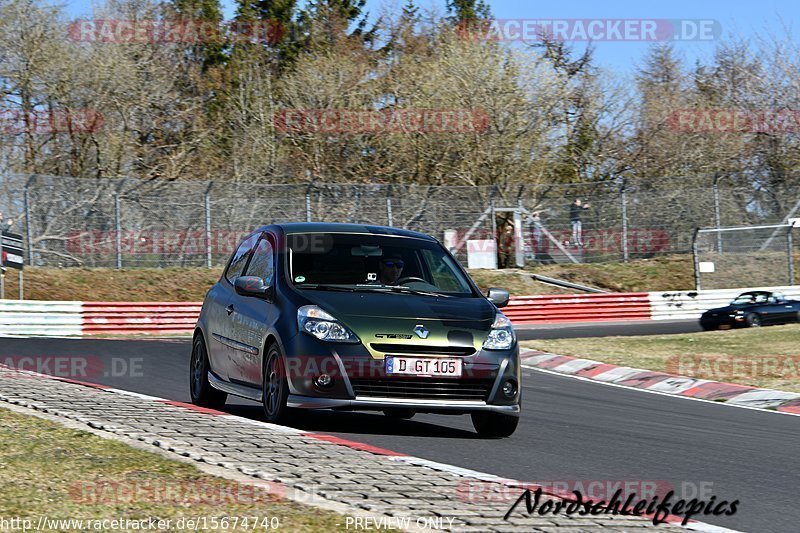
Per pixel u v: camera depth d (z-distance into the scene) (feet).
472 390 64.75
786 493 54.19
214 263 245.45
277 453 52.70
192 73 376.89
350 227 75.51
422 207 262.47
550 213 279.69
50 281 224.94
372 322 63.93
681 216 282.56
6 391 72.95
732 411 102.22
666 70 433.48
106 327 194.18
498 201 276.21
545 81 309.83
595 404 101.55
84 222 235.61
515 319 236.43
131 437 55.52
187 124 326.24
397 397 63.16
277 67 419.74
